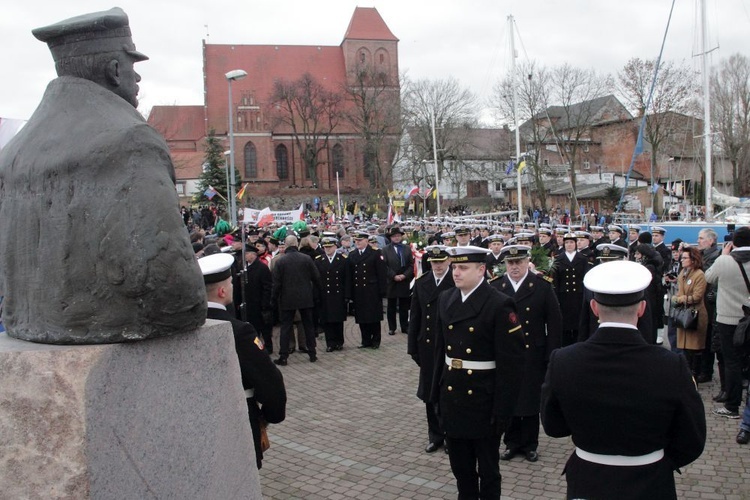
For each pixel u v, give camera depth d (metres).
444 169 59.59
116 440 2.24
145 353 2.35
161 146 2.42
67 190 2.31
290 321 10.52
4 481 2.21
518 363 4.34
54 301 2.31
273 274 10.59
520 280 6.58
